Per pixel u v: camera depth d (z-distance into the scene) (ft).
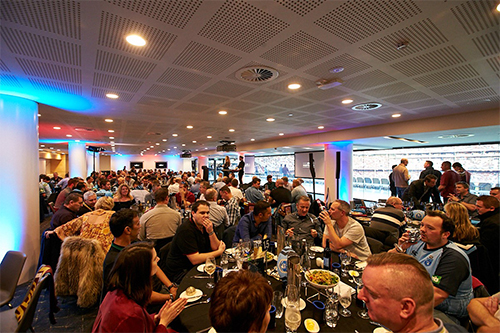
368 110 14.55
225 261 6.46
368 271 2.90
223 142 35.45
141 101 12.02
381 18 5.26
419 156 28.73
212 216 10.94
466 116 15.08
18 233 10.39
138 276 3.95
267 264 6.72
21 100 10.79
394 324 2.66
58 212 10.10
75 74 8.20
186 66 7.69
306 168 39.04
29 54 6.59
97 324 3.75
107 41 6.01
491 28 5.63
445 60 7.40
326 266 6.18
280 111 14.71
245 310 2.58
